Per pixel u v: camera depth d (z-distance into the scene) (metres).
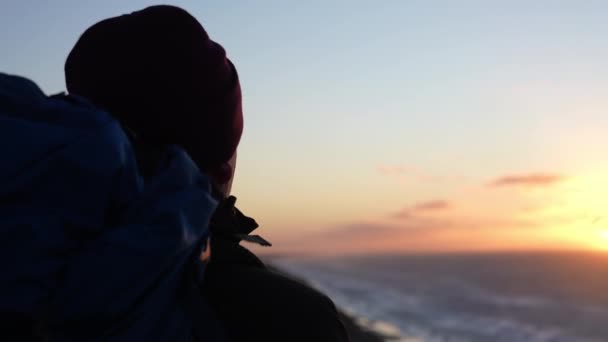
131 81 1.08
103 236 0.88
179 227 0.91
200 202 0.96
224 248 1.14
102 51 1.11
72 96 1.00
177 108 1.09
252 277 1.09
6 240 0.83
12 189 0.84
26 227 0.83
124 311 0.88
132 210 0.92
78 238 0.88
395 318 40.97
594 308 56.38
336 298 54.22
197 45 1.11
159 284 0.93
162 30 1.10
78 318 0.86
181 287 1.00
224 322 1.04
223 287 1.07
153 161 1.06
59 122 0.91
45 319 0.84
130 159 0.94
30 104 0.92
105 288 0.86
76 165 0.87
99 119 0.93
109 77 1.09
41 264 0.83
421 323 39.06
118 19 1.14
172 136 1.10
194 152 1.12
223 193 1.23
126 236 0.88
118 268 0.86
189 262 1.00
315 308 1.06
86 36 1.15
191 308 1.00
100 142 0.90
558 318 48.41
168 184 0.95
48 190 0.87
